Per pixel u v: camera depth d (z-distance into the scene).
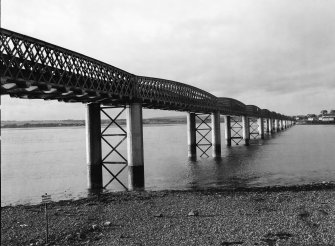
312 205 26.17
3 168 65.50
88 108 41.16
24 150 112.12
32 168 64.94
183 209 25.88
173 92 56.25
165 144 121.12
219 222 22.19
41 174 56.75
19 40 23.61
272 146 97.69
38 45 25.42
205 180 44.22
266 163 59.50
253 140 128.12
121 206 27.45
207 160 66.94
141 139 43.09
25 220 24.08
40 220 23.97
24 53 24.08
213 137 76.81
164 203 28.05
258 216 23.42
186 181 43.97
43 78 26.20
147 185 42.12
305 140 122.56
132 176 42.00
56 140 181.00
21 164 71.88
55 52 27.39
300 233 19.58
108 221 23.08
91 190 40.50
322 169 51.59
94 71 33.72
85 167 64.25
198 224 21.91
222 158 69.56
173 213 24.83
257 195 30.55
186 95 62.06
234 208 25.81
